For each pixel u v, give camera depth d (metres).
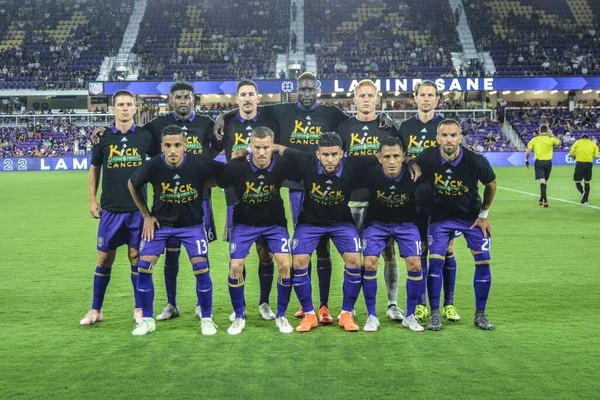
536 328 5.22
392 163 5.17
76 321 5.54
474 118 38.38
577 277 7.30
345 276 5.37
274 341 4.91
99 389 3.88
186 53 42.31
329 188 5.26
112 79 39.38
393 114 38.38
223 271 7.91
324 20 45.41
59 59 42.22
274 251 5.32
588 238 10.24
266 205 5.32
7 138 37.78
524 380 4.00
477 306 5.33
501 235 10.65
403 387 3.88
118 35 44.31
